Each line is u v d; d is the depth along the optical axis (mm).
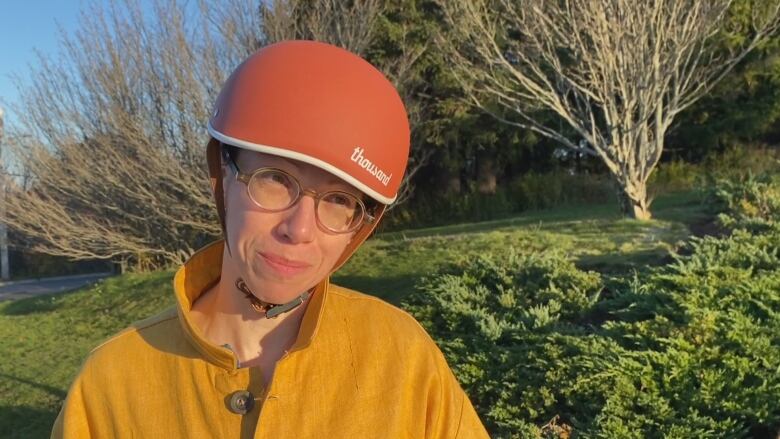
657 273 5766
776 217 7953
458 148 18938
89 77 12234
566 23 10414
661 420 3914
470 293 6152
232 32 11289
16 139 13062
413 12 15391
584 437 3834
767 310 4914
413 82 15727
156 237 14195
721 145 17594
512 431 4242
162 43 11453
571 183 17438
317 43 1222
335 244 1224
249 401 1216
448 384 1388
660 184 16094
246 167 1204
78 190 13180
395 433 1251
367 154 1146
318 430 1213
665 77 9766
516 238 9102
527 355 4723
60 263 26594
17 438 6270
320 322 1297
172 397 1247
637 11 9430
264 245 1189
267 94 1141
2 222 14312
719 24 11258
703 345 4473
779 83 16031
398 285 7984
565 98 10625
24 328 11742
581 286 6129
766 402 3932
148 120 11984
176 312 1354
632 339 4730
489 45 11164
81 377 1308
